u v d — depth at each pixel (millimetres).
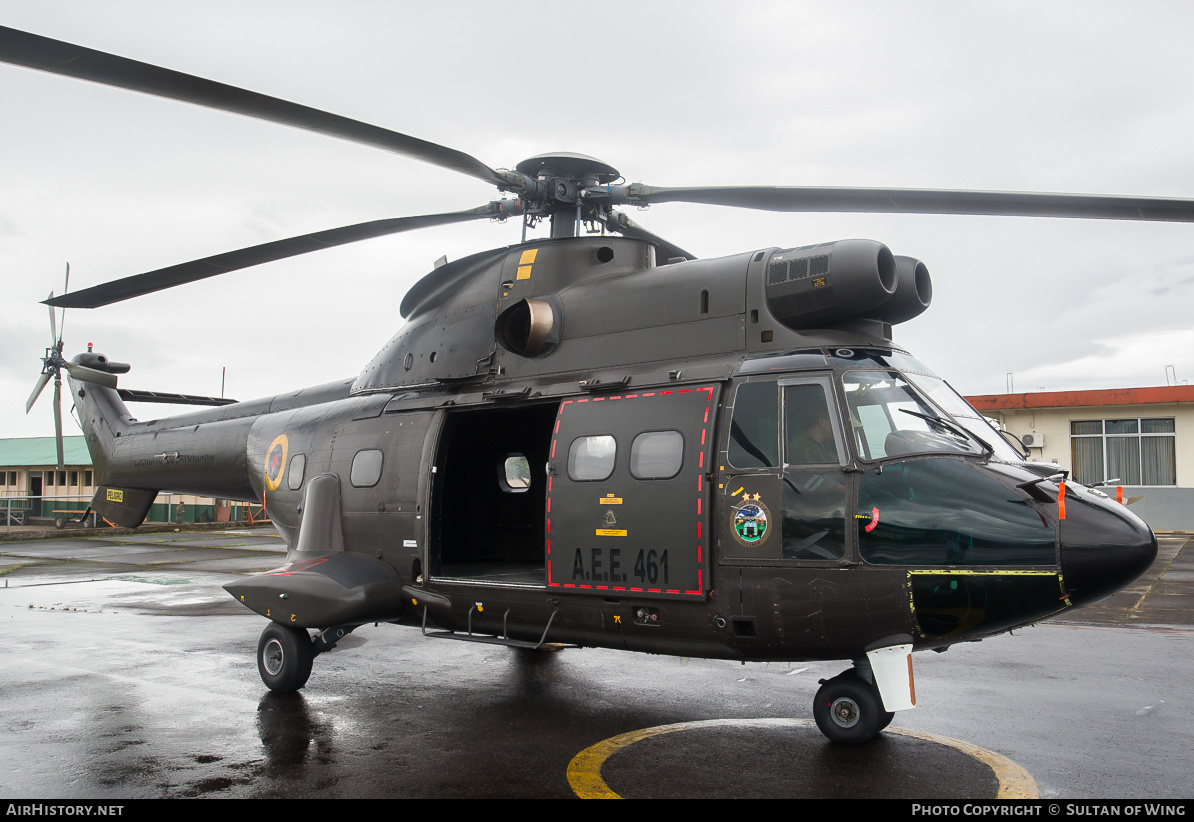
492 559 9289
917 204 6027
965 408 6250
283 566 8062
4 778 5367
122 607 12656
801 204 6586
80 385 14211
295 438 9258
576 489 6398
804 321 6059
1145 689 7477
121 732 6355
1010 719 6527
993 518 5234
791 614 5453
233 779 5344
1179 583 14344
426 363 8000
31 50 4789
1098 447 26188
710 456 5824
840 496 5391
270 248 7730
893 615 5262
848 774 5328
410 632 10719
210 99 5371
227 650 9492
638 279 6848
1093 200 5391
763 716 6727
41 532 27109
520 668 8562
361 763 5641
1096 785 5098
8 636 10352
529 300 7148
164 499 40000
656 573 5887
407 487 7570
